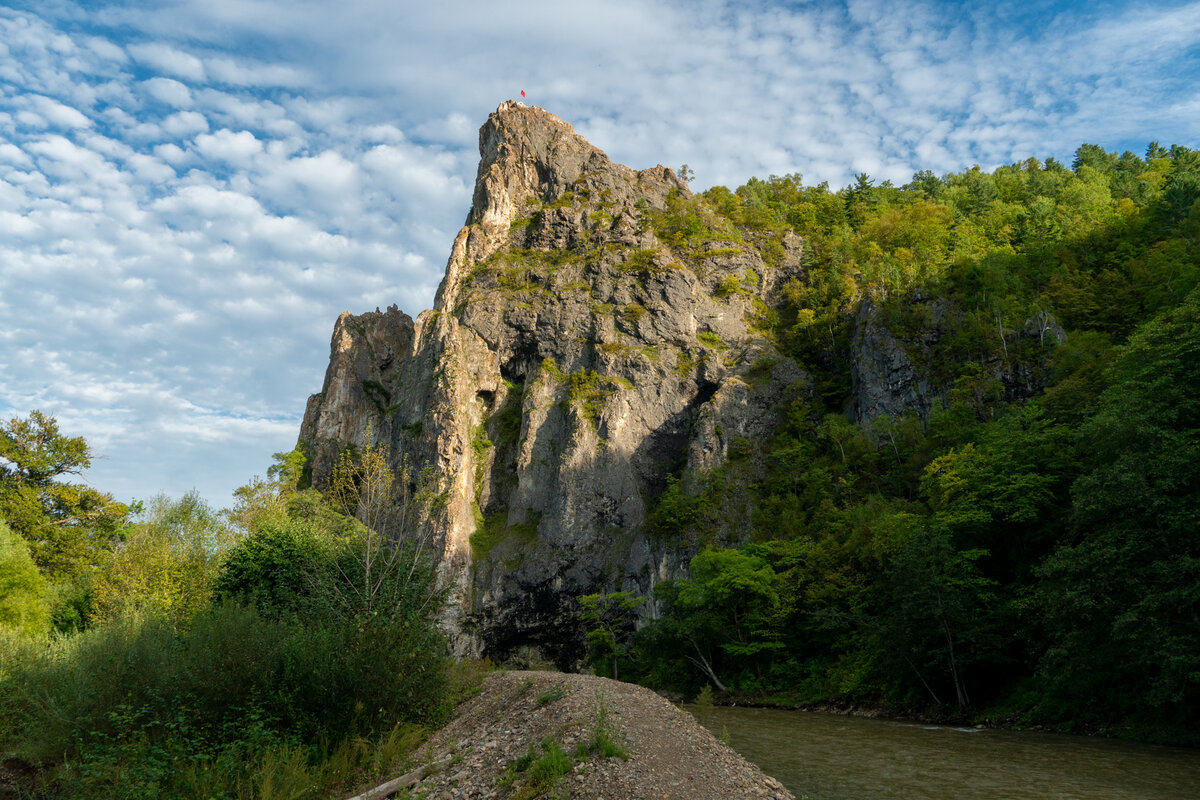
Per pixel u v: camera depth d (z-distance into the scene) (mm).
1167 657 26078
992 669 39094
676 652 61031
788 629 57375
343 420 123250
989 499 45781
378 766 17828
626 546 87812
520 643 87500
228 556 39469
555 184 133250
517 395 108750
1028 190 140375
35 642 25531
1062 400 52156
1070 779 21266
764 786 15070
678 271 110625
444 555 87500
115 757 15859
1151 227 88250
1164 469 28922
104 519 59094
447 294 118562
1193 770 22547
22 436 56688
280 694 19094
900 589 40594
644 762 14578
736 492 86625
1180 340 34906
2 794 16641
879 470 78938
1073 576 30953
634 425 99000
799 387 99250
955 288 90250
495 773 15391
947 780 21234
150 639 20797
